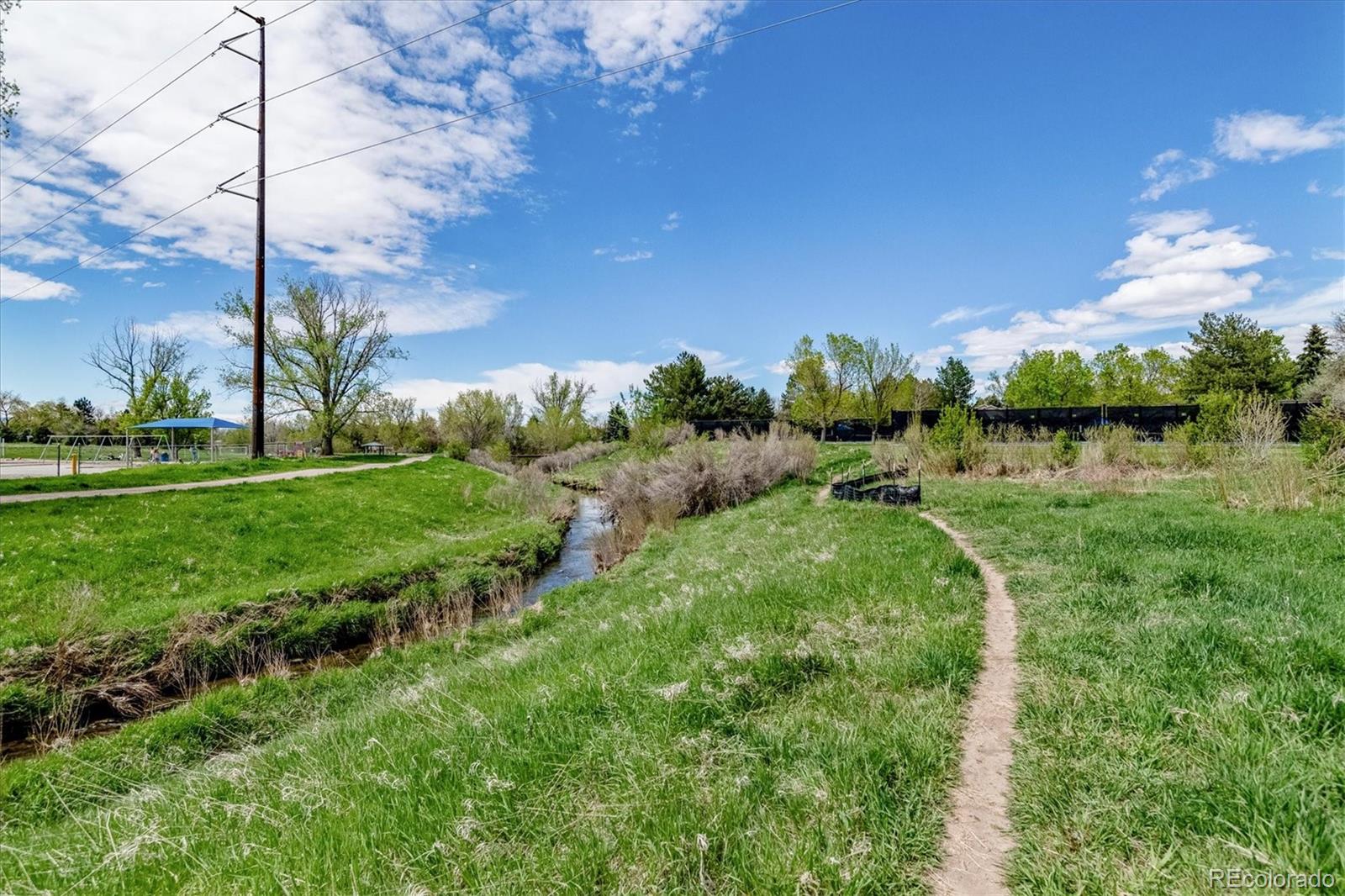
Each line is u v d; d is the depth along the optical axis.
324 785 3.85
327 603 11.23
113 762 6.48
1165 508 10.34
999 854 2.71
